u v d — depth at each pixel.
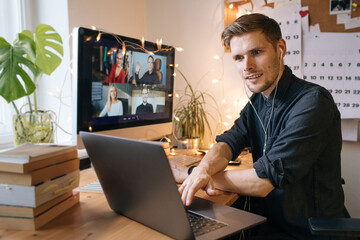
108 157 0.68
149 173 0.60
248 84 1.00
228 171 0.97
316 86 0.96
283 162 0.85
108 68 1.13
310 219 0.71
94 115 1.10
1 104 1.45
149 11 1.93
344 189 1.53
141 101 1.31
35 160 0.68
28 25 1.49
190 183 0.86
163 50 1.41
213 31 1.74
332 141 0.96
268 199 1.00
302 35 1.52
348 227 0.66
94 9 1.56
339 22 1.45
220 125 1.77
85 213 0.78
